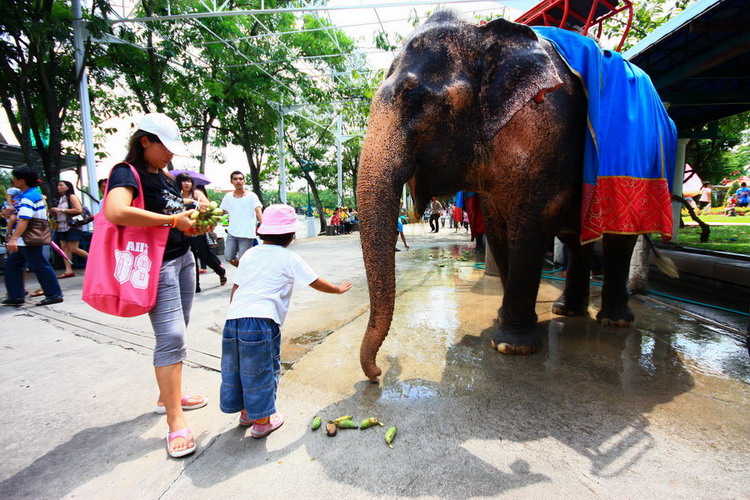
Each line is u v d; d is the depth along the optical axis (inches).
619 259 144.8
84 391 108.4
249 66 545.0
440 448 77.8
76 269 333.7
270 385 82.7
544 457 74.5
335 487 68.6
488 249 252.8
